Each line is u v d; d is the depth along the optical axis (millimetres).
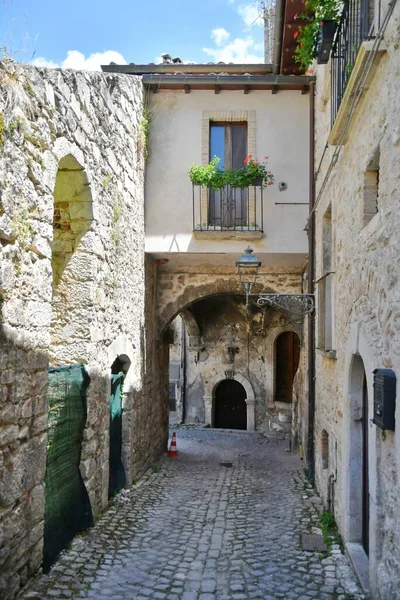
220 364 16906
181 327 17500
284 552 4996
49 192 4328
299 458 10539
